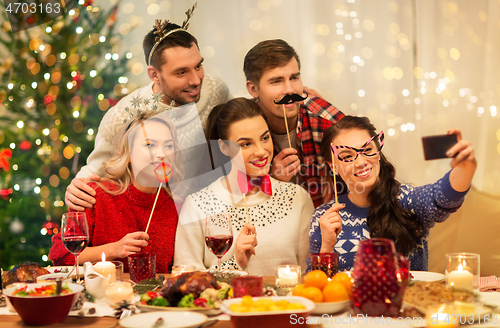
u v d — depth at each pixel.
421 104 2.50
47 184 2.82
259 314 0.85
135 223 1.78
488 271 2.00
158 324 0.88
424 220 1.62
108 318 1.02
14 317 1.04
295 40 2.56
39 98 2.78
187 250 1.73
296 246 1.80
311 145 2.10
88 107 2.74
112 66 2.71
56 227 2.81
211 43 2.60
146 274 1.29
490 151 2.41
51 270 1.42
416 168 2.47
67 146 2.77
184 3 2.63
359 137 1.66
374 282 0.91
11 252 2.78
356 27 2.53
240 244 1.50
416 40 2.51
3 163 2.73
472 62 2.47
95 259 1.62
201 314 0.92
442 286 0.98
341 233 1.65
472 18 2.47
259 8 2.57
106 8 2.72
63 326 0.96
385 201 1.61
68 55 2.73
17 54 2.77
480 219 2.04
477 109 2.46
